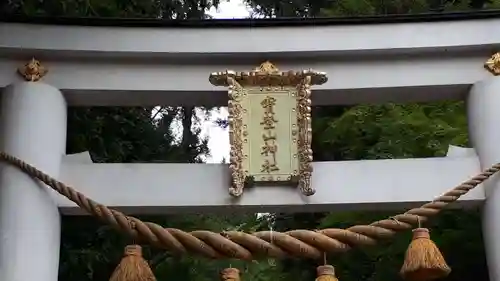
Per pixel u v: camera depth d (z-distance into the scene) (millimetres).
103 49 5004
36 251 4492
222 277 4215
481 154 4836
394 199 4719
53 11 6836
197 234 4168
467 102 5094
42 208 4590
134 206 4691
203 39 5070
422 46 5027
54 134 4836
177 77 5062
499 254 4586
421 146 7594
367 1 9461
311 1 10484
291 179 4645
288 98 4801
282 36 5078
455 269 6723
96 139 7137
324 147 8430
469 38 5035
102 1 7508
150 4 8148
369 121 8234
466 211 6816
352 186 4738
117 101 5156
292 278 8242
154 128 8203
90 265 6617
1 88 4957
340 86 5027
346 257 7562
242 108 4773
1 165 4676
